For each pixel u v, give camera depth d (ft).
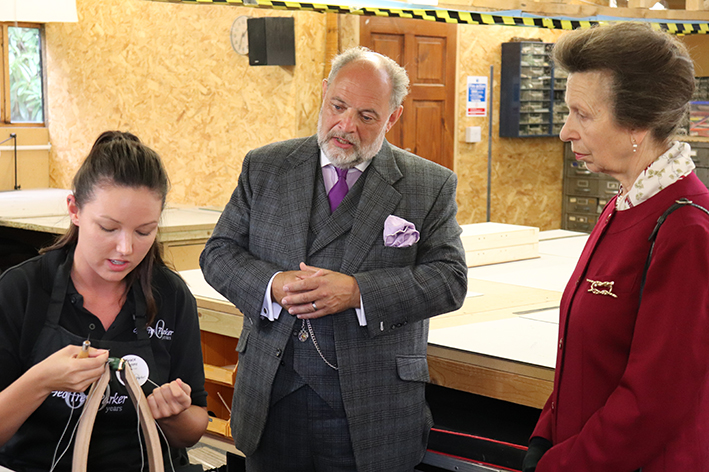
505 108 21.13
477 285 9.23
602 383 4.18
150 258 4.86
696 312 3.74
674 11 11.34
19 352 4.54
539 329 7.04
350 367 5.74
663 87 3.98
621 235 4.24
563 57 4.30
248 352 6.14
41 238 16.62
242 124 17.87
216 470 6.34
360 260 5.94
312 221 6.12
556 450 4.23
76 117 22.97
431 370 6.61
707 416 3.90
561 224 23.48
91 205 4.40
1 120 23.67
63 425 4.55
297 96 16.71
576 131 4.30
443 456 6.25
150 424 4.22
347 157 5.94
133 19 20.21
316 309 5.58
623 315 4.10
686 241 3.81
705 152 17.43
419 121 18.95
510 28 21.13
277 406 5.94
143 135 20.52
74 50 22.56
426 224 6.23
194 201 19.34
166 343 4.99
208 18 18.22
